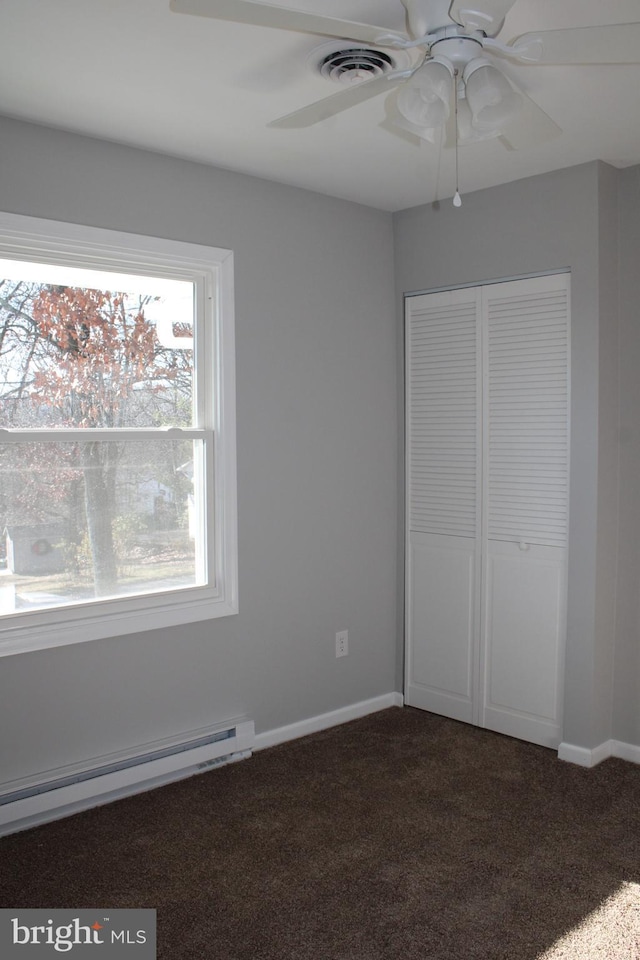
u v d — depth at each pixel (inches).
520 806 105.3
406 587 143.0
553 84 85.9
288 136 101.7
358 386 135.6
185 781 113.2
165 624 111.2
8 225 94.7
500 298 125.4
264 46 75.8
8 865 90.7
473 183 122.6
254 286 119.6
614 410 117.0
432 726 133.9
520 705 127.0
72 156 99.8
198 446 116.5
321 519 131.1
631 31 57.8
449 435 134.2
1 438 97.4
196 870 90.0
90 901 83.9
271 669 125.4
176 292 113.6
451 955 75.7
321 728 132.8
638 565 117.3
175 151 107.3
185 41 75.0
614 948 76.6
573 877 88.7
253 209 119.0
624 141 104.1
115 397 108.2
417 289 136.8
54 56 78.3
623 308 116.6
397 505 143.2
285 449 125.2
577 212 114.1
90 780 103.7
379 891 86.0
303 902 84.0
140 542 111.1
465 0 56.7
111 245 103.7
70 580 104.7
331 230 129.9
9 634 98.0
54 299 102.3
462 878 88.5
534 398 122.2
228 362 116.4
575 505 116.6
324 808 105.0
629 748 119.6
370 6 70.4
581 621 116.9
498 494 127.7
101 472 107.0
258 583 122.8
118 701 107.8
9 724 98.3
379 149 106.3
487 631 130.5
